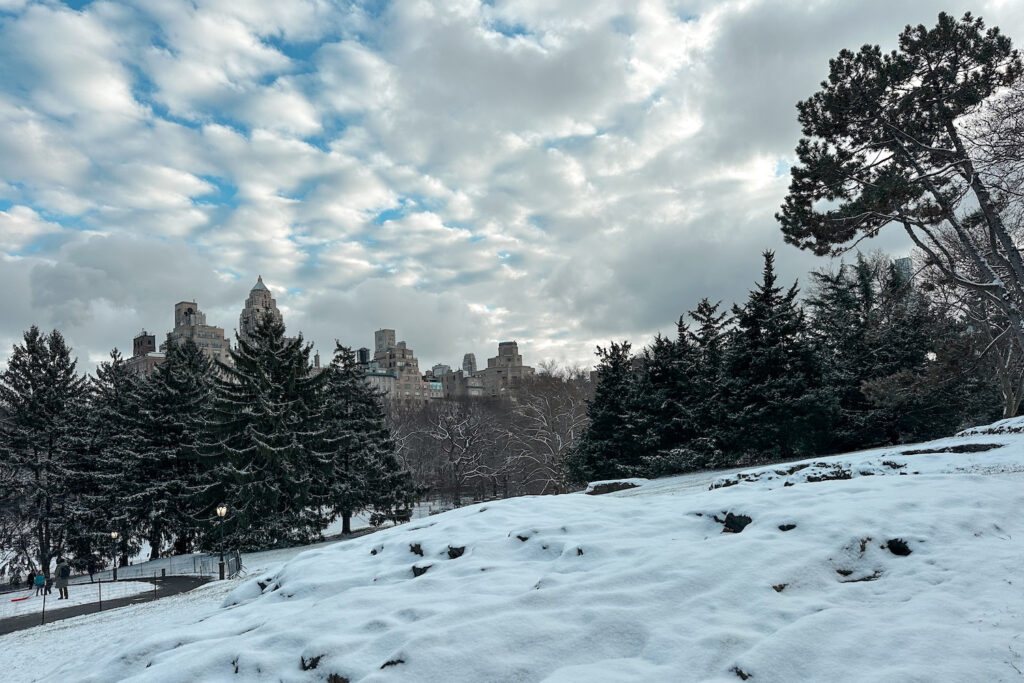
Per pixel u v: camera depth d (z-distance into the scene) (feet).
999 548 23.03
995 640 16.14
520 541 31.19
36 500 124.26
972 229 91.20
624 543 27.91
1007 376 104.73
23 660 36.42
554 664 17.93
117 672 24.00
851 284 130.93
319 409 120.47
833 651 16.57
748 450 101.65
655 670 16.80
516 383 340.80
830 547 23.71
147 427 131.85
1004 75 74.95
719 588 21.20
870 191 75.36
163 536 137.80
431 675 17.53
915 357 101.35
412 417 292.40
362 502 126.82
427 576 27.53
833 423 98.78
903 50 79.10
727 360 104.68
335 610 24.07
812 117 82.23
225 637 24.77
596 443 116.26
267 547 107.65
